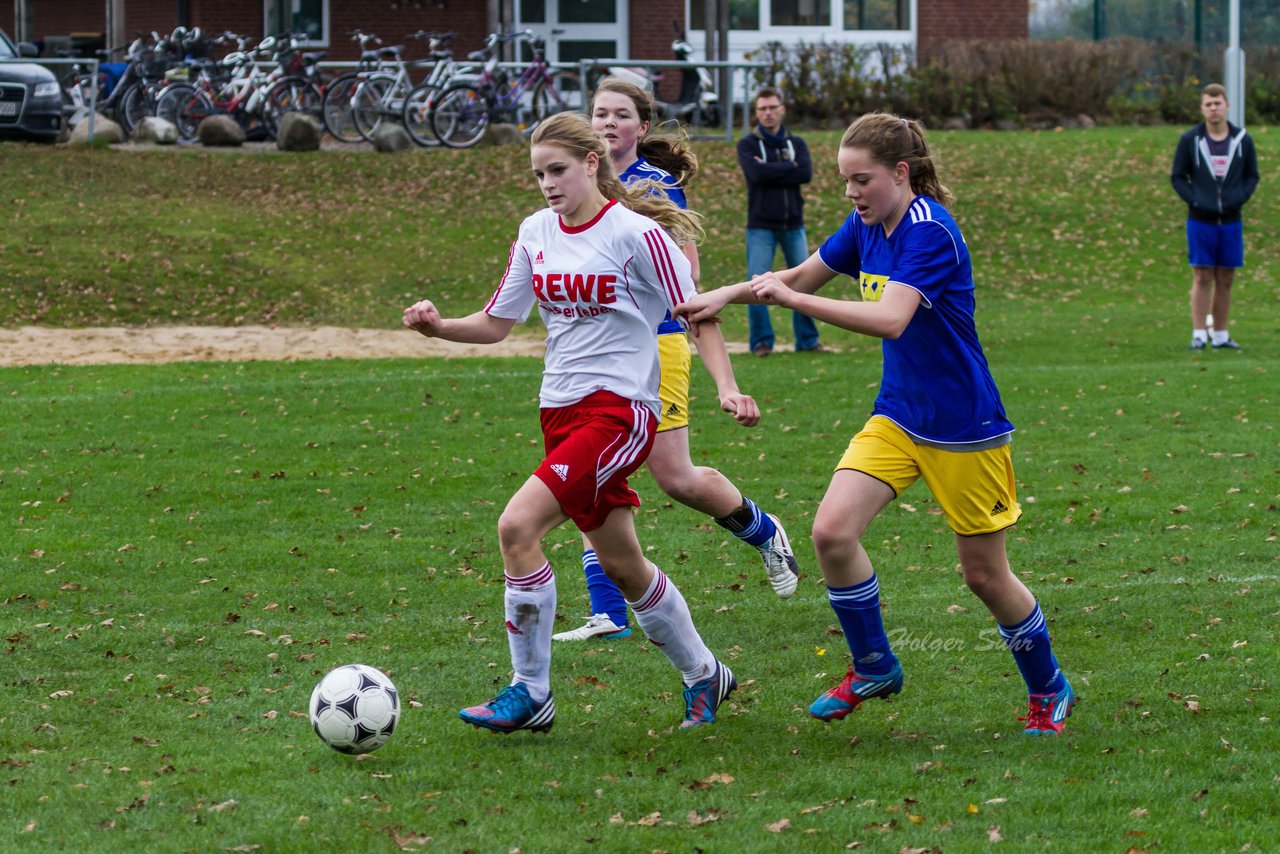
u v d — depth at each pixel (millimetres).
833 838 12938
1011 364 43875
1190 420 34938
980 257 64188
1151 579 22000
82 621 20375
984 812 13477
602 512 15516
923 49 95500
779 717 16594
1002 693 17266
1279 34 102125
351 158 73250
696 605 21234
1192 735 15500
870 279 15375
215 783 14367
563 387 15719
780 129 44844
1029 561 23297
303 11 96000
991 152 78812
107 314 53688
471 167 72125
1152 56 97188
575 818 13469
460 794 14078
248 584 22375
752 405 15242
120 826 13305
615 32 97688
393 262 60750
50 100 72625
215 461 31734
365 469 30969
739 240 64375
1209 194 45188
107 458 31922
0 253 57312
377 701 14922
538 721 15594
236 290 56656
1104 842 12773
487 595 21859
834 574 15430
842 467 15484
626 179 19734
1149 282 61562
